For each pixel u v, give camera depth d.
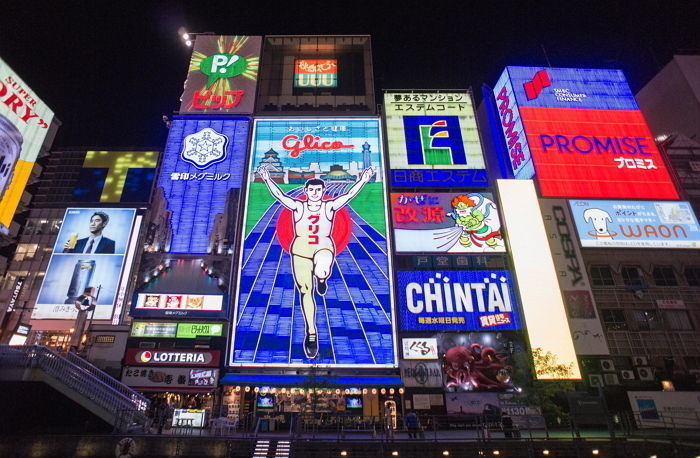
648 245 47.41
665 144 54.56
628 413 37.88
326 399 40.47
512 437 28.41
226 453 25.45
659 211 49.47
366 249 46.69
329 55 62.56
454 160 52.41
